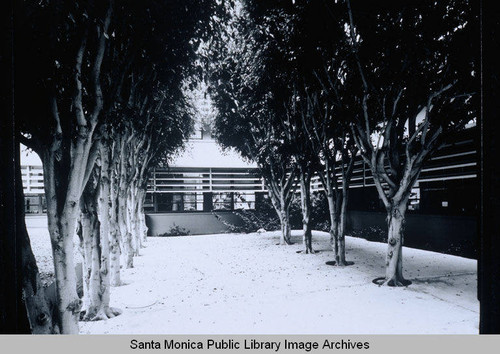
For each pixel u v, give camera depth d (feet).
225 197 93.35
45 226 80.59
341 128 42.45
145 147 54.03
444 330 22.94
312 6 33.14
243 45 45.50
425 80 31.30
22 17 13.57
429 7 28.19
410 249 56.90
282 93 48.98
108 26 18.13
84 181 18.40
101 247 29.09
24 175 78.89
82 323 26.71
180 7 21.43
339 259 46.96
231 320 26.37
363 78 33.37
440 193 54.65
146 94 32.04
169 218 87.66
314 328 23.97
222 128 65.98
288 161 62.39
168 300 32.83
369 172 71.36
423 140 33.86
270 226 92.99
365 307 28.40
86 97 18.19
